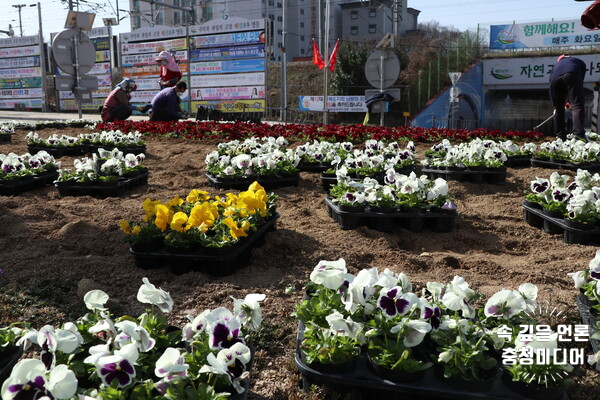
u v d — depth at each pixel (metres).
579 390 2.90
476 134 12.78
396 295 2.67
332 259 4.85
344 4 74.94
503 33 35.78
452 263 4.96
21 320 3.54
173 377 2.18
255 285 4.25
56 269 4.40
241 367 2.36
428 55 38.53
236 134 12.00
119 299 3.94
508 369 2.61
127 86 16.95
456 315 2.72
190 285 4.22
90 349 2.26
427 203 5.92
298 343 3.02
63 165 9.88
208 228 4.55
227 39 33.03
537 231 6.04
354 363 2.78
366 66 16.84
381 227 5.73
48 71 43.22
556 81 12.54
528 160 9.68
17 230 5.31
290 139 12.55
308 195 7.41
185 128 13.26
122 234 5.27
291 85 42.91
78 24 19.80
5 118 27.38
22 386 1.89
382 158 7.86
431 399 2.63
